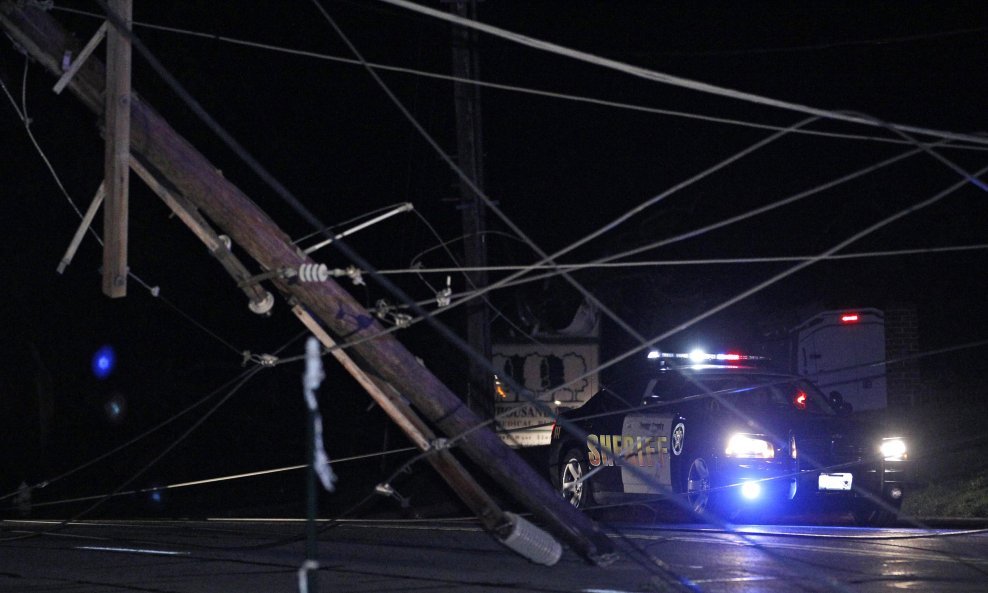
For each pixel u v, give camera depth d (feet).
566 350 146.10
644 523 81.76
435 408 42.80
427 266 136.36
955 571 46.55
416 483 123.44
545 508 45.47
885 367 141.08
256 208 41.68
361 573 48.49
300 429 166.71
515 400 145.18
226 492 140.56
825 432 79.20
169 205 42.86
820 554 52.44
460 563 51.08
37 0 43.27
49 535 70.95
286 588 44.75
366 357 42.16
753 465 77.10
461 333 135.64
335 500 121.49
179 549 60.23
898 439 80.53
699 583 43.47
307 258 41.78
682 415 81.00
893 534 61.87
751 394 84.02
